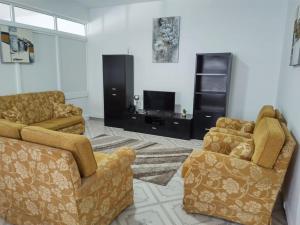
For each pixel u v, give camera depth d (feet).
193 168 6.02
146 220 6.21
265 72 12.82
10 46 12.05
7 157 5.18
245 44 13.00
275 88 12.73
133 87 16.57
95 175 5.02
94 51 17.67
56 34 14.98
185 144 12.69
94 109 18.56
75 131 13.14
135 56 16.15
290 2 10.67
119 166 5.76
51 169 4.62
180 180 8.46
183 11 14.19
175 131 13.83
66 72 16.22
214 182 5.88
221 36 13.47
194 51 14.30
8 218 6.01
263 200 5.54
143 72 16.11
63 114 13.19
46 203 5.11
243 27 12.89
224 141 7.79
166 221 6.16
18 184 5.35
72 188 4.54
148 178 8.57
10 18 12.26
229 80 13.08
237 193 5.71
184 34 14.40
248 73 13.19
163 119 14.08
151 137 13.94
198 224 6.05
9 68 12.28
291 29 9.64
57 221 5.14
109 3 15.78
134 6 15.58
